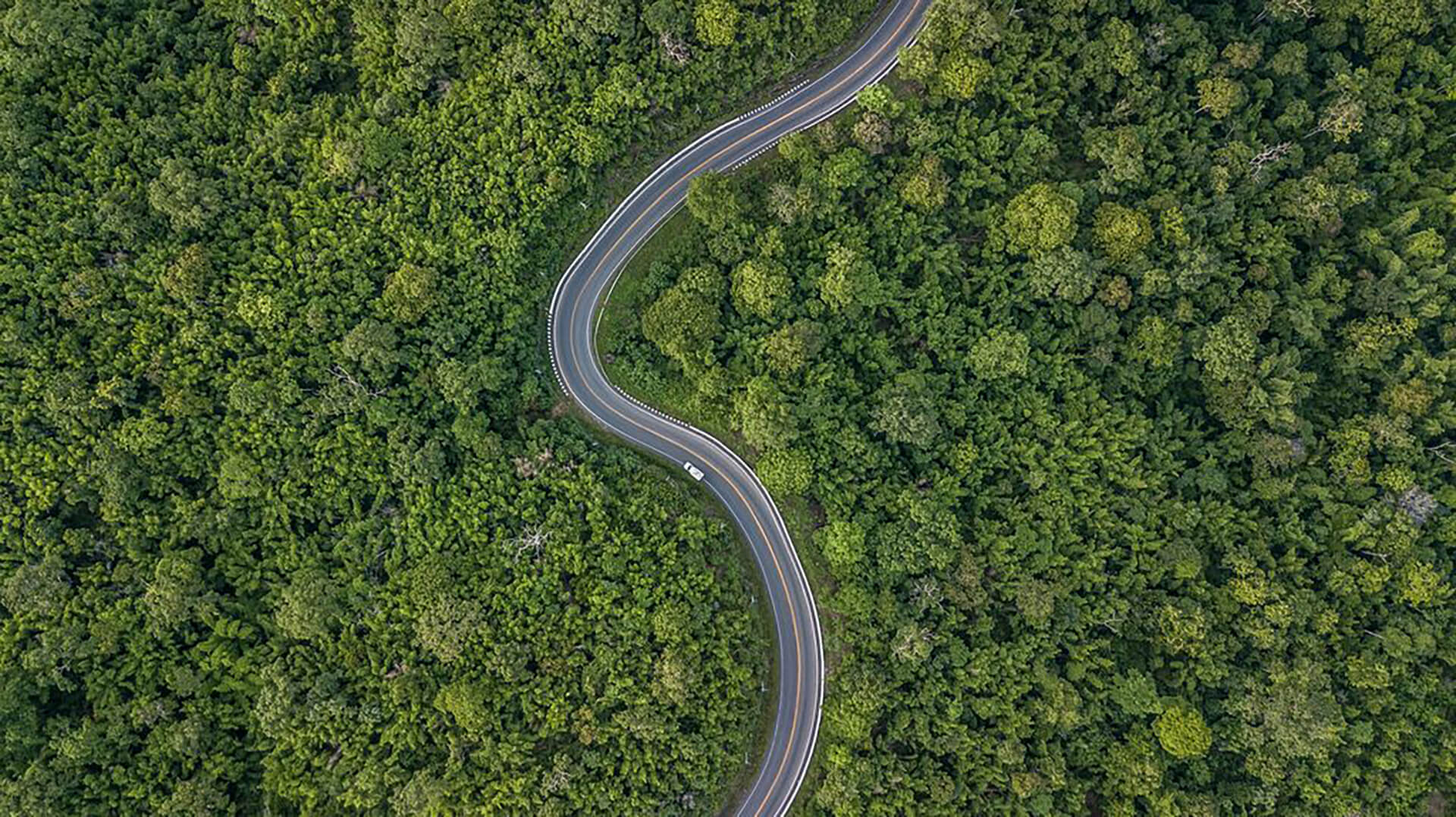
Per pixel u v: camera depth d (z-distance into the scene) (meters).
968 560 76.69
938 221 79.06
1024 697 77.44
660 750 72.75
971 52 76.56
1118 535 80.88
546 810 69.44
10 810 64.62
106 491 70.88
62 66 74.31
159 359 72.50
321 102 78.25
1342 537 80.56
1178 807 76.12
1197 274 78.44
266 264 74.62
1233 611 78.88
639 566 75.75
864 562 77.88
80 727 67.62
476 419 77.00
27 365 70.94
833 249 77.69
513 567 74.81
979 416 80.50
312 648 72.62
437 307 76.31
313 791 69.38
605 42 76.31
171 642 70.75
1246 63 80.38
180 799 66.81
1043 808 74.12
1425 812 77.31
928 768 75.06
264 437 73.88
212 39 78.50
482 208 77.31
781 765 78.69
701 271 78.56
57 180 72.88
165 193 72.75
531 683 72.81
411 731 70.81
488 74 76.50
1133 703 76.06
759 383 76.75
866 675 74.50
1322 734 73.56
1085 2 77.81
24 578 68.50
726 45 76.88
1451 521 79.50
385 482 75.94
